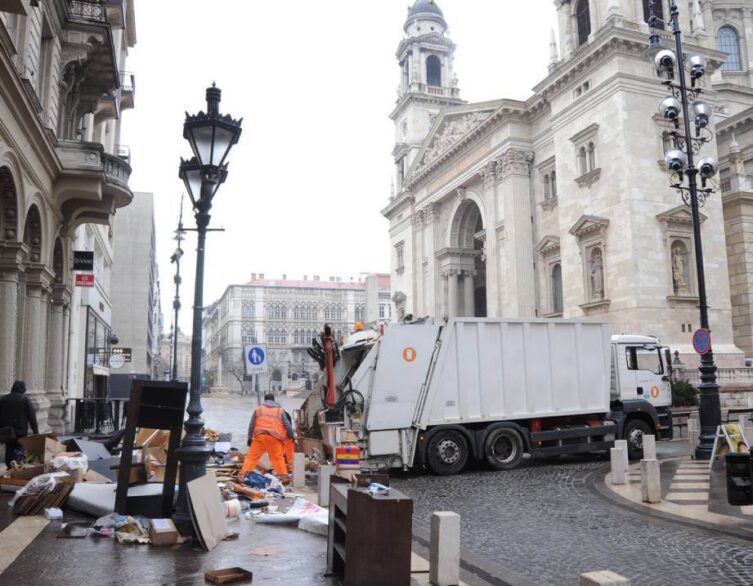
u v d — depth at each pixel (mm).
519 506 10555
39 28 15664
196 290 8477
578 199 35938
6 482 10461
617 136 33062
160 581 6008
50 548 7207
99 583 5938
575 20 38938
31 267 17031
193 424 8078
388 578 5504
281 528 8477
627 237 32094
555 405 15750
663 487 12109
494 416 15039
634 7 34719
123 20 29031
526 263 41000
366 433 13883
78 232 27375
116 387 47844
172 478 8664
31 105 13562
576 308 35625
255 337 132125
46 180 16750
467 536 8516
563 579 6594
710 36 40250
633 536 8398
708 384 16109
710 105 35344
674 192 33156
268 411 12664
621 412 16734
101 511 8680
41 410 17250
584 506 10461
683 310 32281
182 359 197125
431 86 63844
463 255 52000
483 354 15094
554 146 38781
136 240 62781
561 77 37094
